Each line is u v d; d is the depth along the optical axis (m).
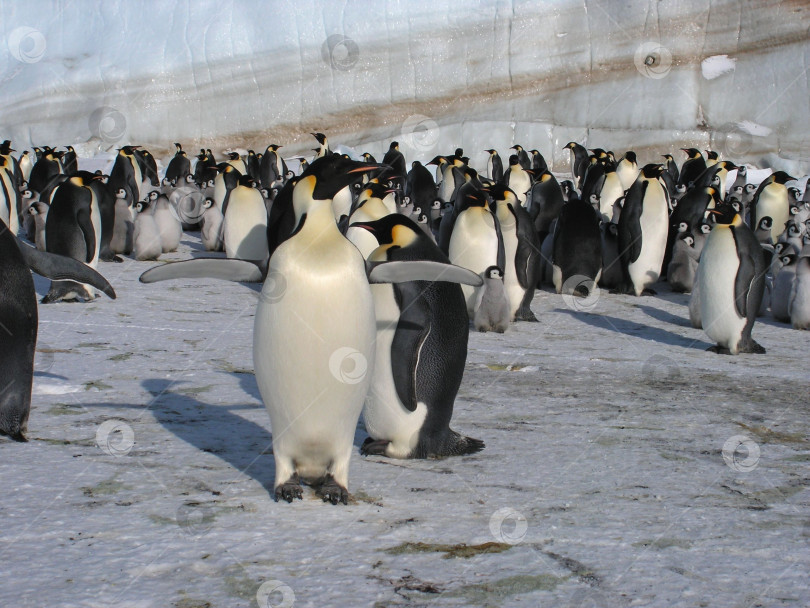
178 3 28.77
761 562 2.94
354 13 27.11
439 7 26.62
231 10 28.17
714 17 24.84
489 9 26.33
